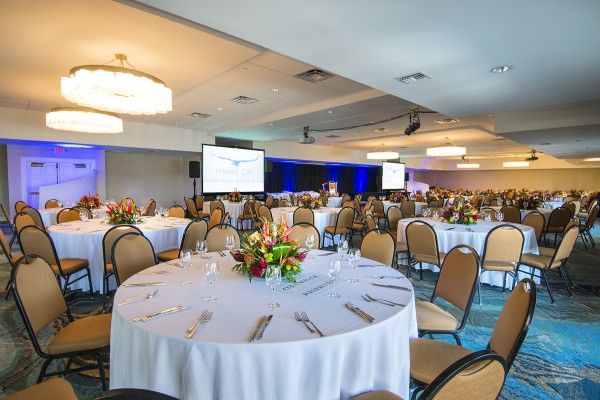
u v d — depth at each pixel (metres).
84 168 11.78
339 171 20.27
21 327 3.24
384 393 1.53
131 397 0.84
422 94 4.95
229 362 1.39
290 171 17.52
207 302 1.87
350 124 9.49
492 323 3.40
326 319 1.65
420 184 22.92
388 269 2.57
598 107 6.73
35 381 2.40
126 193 13.15
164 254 4.30
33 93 6.74
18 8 3.36
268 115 8.99
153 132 10.61
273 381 1.41
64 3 3.29
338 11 2.66
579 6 2.47
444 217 5.52
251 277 2.25
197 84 6.03
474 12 2.62
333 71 4.01
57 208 7.80
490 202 12.14
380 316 1.68
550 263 3.93
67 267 3.80
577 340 3.07
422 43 3.22
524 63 3.68
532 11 2.57
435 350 1.96
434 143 13.90
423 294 4.27
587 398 2.27
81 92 4.08
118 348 1.70
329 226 7.08
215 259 2.86
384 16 2.72
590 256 6.70
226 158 11.42
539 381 2.45
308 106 7.78
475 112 6.19
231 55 4.62
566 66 3.75
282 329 1.53
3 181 10.81
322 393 1.46
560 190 21.30
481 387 1.12
